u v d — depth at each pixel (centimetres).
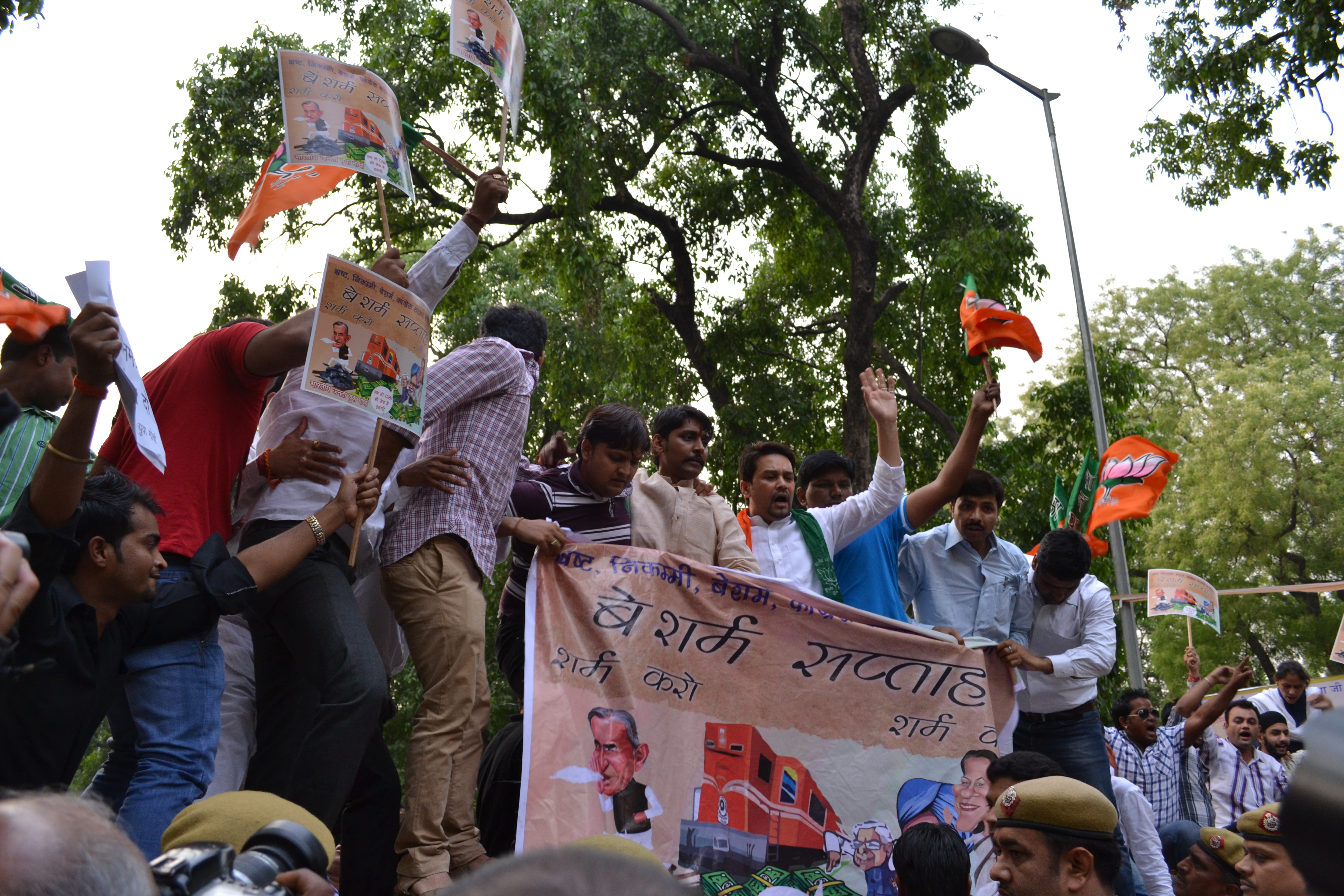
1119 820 565
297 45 1677
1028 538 1802
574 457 527
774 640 466
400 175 398
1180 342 3462
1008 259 1772
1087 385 1831
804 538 538
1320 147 1329
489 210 425
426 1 1702
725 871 430
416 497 415
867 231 1689
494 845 462
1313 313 3378
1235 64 1298
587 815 414
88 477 329
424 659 399
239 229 405
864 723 466
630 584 455
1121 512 892
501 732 480
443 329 2098
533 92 1545
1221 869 447
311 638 362
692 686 450
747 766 446
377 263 387
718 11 1756
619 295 1947
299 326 361
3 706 282
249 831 220
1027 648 582
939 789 463
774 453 547
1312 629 2817
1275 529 2939
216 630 346
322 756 343
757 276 1994
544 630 437
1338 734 76
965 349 1781
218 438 362
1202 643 2908
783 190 1875
